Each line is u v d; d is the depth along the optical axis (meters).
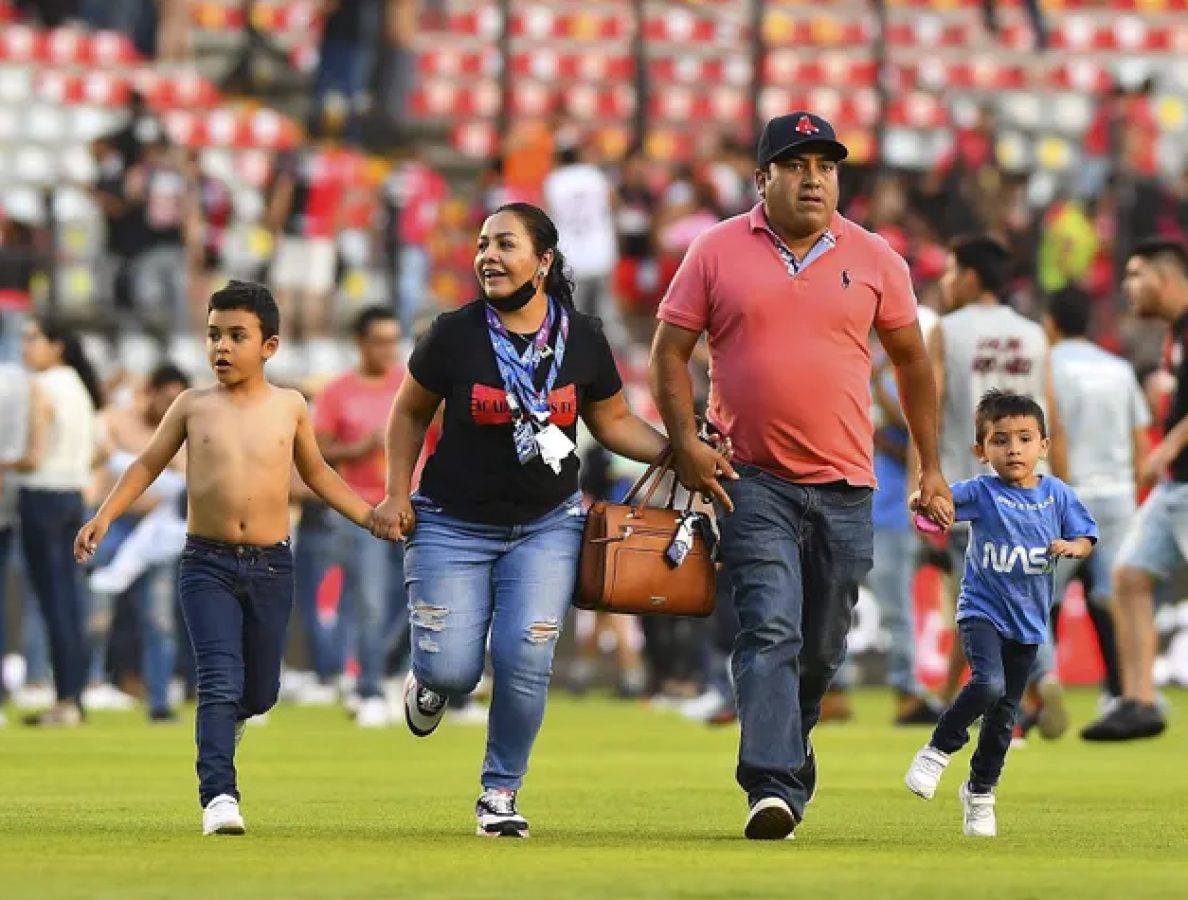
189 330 88.38
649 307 92.00
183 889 22.06
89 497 63.66
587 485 73.62
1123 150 99.06
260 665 29.97
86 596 67.44
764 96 105.94
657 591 29.42
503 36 99.94
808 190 29.11
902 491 58.62
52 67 101.12
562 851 26.95
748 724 28.86
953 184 95.00
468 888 22.38
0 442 60.12
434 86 104.94
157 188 88.44
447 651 29.22
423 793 38.34
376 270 91.44
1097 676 82.69
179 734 56.69
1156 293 52.25
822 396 29.20
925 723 59.53
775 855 26.69
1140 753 50.34
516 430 28.95
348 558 62.09
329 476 30.34
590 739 56.03
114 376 77.44
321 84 96.06
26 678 71.62
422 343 29.30
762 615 28.97
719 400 29.67
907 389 30.39
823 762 46.97
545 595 29.20
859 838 29.86
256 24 104.56
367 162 93.88
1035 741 54.41
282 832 29.77
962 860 26.36
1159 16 112.50
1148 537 51.94
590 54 106.69
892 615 59.31
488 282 29.00
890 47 109.31
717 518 29.52
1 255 85.75
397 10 97.19
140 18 102.38
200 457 29.55
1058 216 94.69
